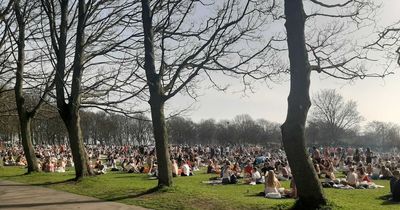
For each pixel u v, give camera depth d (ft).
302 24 47.24
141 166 135.85
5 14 84.99
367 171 118.32
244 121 561.84
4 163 164.25
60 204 57.21
